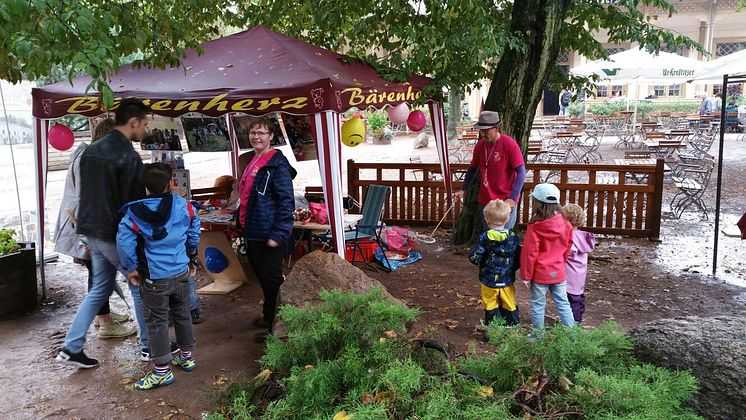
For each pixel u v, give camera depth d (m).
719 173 6.34
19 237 7.03
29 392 3.80
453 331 4.79
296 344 2.15
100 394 3.76
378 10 7.36
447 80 7.24
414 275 6.46
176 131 6.83
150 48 5.52
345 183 10.81
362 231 6.73
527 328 2.16
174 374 4.02
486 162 6.02
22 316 5.30
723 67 7.12
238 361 4.23
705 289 5.93
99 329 4.77
